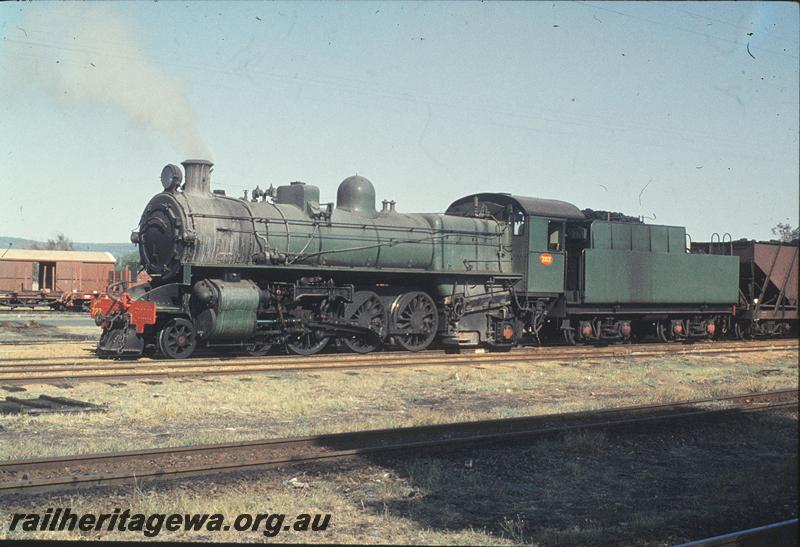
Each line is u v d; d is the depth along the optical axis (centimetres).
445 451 993
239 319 1888
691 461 1009
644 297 2605
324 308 2083
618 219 2614
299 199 2116
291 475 863
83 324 3434
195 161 1983
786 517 777
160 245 1934
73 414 1169
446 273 2248
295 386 1490
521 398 1469
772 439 1138
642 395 1516
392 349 2362
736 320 3070
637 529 725
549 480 895
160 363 1736
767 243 3069
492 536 700
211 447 925
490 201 2514
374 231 2180
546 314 2475
